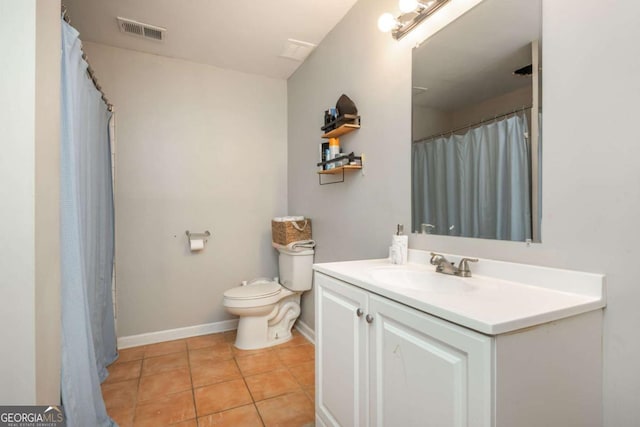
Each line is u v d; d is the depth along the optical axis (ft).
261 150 9.72
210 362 7.22
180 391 6.02
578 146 2.97
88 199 5.34
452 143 4.35
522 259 3.48
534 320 2.38
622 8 2.66
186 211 8.80
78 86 4.70
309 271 8.32
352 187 6.65
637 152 2.59
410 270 4.35
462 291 3.58
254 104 9.64
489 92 3.84
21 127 3.15
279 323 8.50
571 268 3.03
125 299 8.14
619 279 2.71
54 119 3.67
